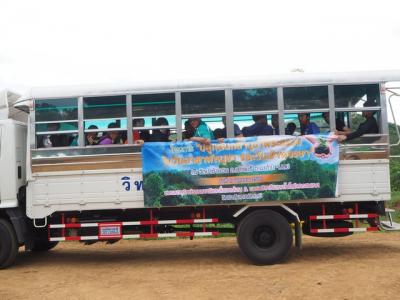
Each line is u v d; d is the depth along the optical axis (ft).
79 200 28.71
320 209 29.27
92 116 28.96
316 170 27.78
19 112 31.96
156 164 28.19
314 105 28.53
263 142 27.99
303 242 37.17
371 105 28.50
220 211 29.40
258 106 28.60
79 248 38.58
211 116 28.60
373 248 33.19
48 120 29.12
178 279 25.43
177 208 29.45
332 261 28.66
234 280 24.47
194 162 28.12
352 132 28.17
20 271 29.22
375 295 20.86
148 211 29.84
